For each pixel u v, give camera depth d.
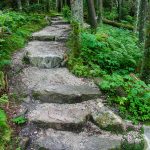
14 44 3.03
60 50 3.01
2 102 1.91
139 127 1.86
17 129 1.73
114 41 2.98
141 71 2.29
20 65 2.59
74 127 1.78
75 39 2.71
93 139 1.70
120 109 1.99
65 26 4.72
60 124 1.77
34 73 2.49
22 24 4.19
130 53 2.89
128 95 2.09
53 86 2.22
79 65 2.57
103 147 1.62
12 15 4.33
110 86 2.18
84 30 3.29
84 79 2.40
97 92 2.13
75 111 1.93
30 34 3.73
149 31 2.19
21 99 2.04
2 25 3.13
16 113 1.87
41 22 4.82
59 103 2.06
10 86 2.18
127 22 8.61
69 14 6.38
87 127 1.80
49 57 2.65
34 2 7.88
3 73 2.24
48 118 1.82
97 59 2.70
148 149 1.65
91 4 4.95
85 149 1.59
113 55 2.72
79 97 2.07
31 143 1.63
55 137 1.69
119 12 9.42
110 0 11.20
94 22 4.96
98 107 1.97
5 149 1.53
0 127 1.65
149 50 2.21
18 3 5.82
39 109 1.94
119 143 1.67
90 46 2.81
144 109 2.00
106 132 1.77
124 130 1.79
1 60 2.47
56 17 6.39
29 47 3.12
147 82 2.25
